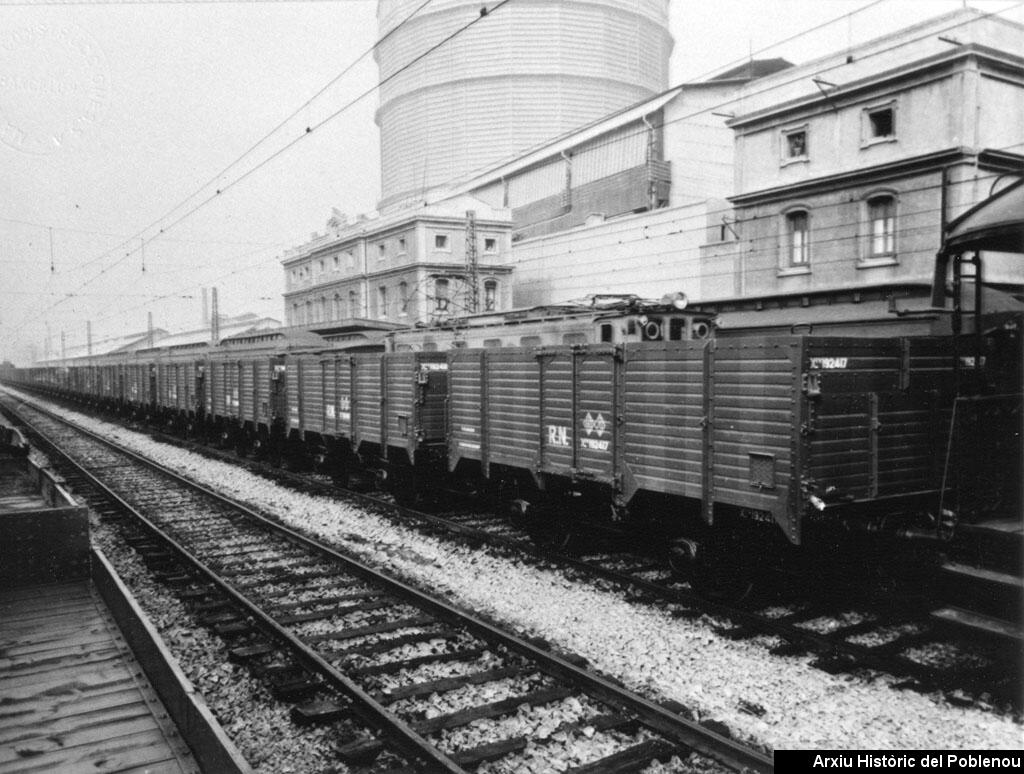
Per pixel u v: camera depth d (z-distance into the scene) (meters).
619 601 9.17
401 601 9.27
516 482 12.19
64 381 58.59
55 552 8.43
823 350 7.48
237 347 32.44
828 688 6.73
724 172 36.31
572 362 10.34
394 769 5.51
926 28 22.27
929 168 22.12
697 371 8.52
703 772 5.45
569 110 62.72
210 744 4.17
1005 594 6.94
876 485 7.83
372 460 16.31
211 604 9.12
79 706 5.51
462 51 62.84
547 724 6.12
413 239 43.34
